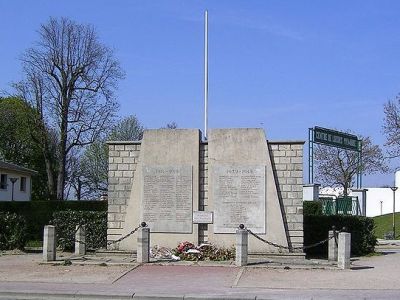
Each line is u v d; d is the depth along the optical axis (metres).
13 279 16.16
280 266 18.25
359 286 15.13
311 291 14.34
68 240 24.03
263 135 21.12
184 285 15.15
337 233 20.17
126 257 20.67
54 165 58.69
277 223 20.75
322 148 61.12
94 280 15.95
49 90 53.34
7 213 24.86
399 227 52.12
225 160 21.25
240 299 13.42
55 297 14.04
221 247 20.81
